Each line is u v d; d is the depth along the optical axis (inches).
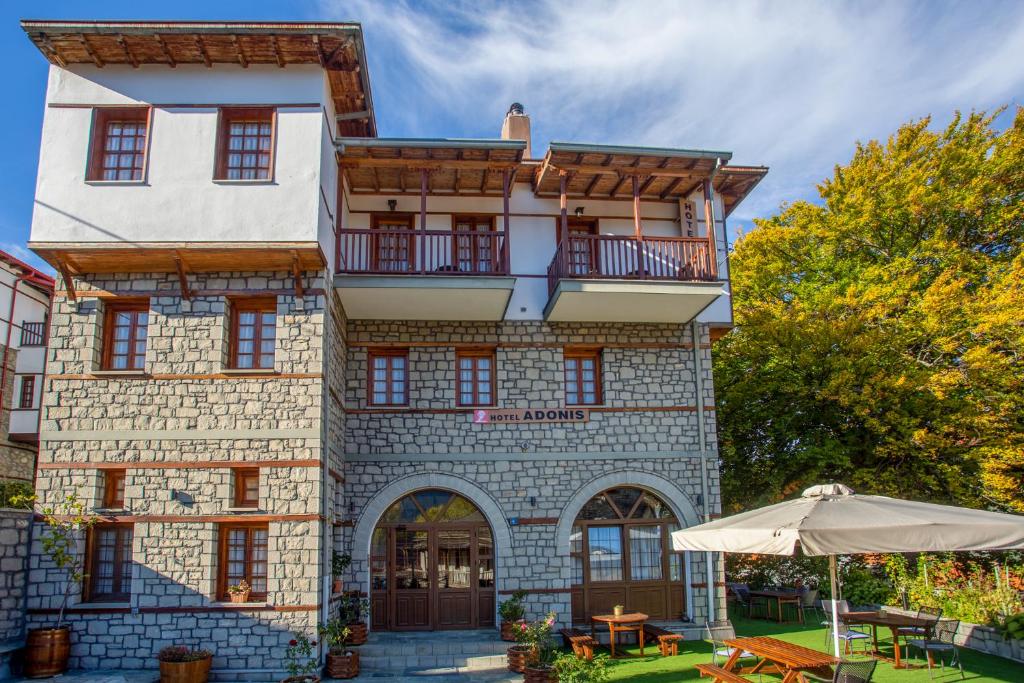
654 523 632.4
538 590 598.2
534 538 606.9
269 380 513.7
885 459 773.3
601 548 624.7
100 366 522.0
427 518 613.3
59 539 483.5
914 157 861.2
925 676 451.2
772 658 385.7
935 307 732.0
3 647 448.8
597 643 578.9
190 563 489.1
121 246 496.7
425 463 610.5
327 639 498.0
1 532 458.0
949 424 709.9
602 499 631.8
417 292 569.6
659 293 584.1
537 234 654.5
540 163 626.5
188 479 499.2
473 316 625.6
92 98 522.6
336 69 541.6
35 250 495.2
